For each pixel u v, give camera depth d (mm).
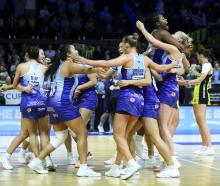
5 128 14125
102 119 14281
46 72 6973
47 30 18594
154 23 7004
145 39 7445
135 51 6711
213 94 15008
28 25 18469
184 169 7621
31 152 8062
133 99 6523
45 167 7352
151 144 7789
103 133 13977
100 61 6500
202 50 9266
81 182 6422
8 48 17688
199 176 6961
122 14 20125
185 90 14945
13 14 18953
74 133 7156
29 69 7383
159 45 6730
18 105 14234
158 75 6961
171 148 7133
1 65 15234
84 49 7156
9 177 6793
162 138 7152
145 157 7895
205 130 9516
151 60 6742
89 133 13945
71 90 6875
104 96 14297
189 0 21031
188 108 14758
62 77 6824
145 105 6719
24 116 7391
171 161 6824
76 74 6984
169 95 7098
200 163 8320
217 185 6277
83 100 7824
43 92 7414
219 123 14875
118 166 6836
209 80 9555
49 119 7062
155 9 20531
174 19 19828
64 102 6785
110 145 10938
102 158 8852
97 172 7281
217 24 19578
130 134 7219
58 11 19250
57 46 17938
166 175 6805
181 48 6961
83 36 18812
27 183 6344
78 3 19609
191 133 14414
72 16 19297
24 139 7590
